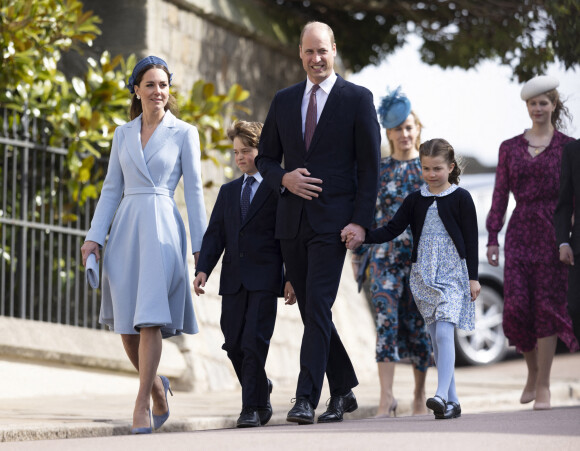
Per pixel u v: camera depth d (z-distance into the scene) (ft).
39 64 78.79
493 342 107.14
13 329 72.28
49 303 77.25
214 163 91.40
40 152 80.74
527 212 64.13
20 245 75.46
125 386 79.00
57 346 74.23
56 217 81.10
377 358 64.75
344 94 52.01
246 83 105.91
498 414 55.11
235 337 53.11
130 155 50.96
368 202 50.78
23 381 72.33
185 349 81.61
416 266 54.34
